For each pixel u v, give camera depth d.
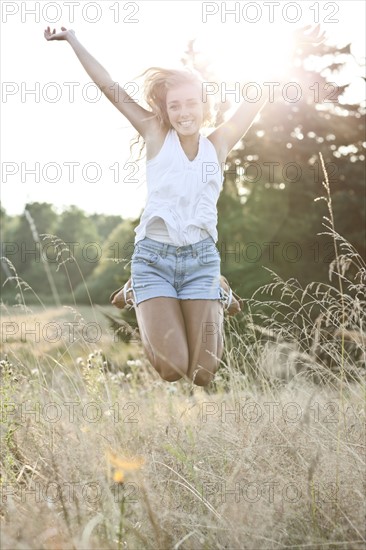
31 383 7.75
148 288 7.09
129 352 11.54
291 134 28.67
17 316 9.08
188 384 9.34
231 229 28.27
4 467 6.24
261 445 6.04
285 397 7.63
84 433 6.27
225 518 5.18
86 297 40.06
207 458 6.25
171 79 7.33
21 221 87.00
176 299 7.13
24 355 8.87
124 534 4.93
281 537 5.04
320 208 25.77
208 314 7.16
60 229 90.56
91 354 7.99
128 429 6.64
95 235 91.56
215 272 7.25
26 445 6.39
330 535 5.05
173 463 6.06
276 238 25.86
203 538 4.96
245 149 29.50
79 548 4.59
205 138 7.52
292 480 5.59
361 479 5.52
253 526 5.04
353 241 24.91
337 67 27.00
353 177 27.03
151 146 7.44
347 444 5.95
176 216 7.09
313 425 6.46
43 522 4.93
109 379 8.68
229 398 8.44
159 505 5.42
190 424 6.77
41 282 66.62
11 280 9.33
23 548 4.52
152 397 8.21
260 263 22.14
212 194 7.33
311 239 25.09
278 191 28.59
